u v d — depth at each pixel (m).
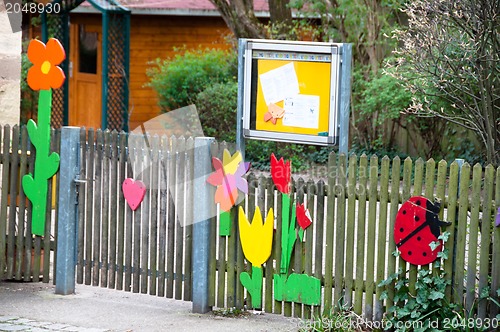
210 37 20.67
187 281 7.42
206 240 7.26
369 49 15.72
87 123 21.73
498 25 7.08
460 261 6.32
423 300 6.36
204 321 7.05
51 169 7.95
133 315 7.25
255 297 7.13
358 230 6.64
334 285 6.80
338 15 16.17
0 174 8.41
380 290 6.59
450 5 6.89
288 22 17.41
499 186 6.18
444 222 6.31
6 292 7.94
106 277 7.81
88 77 21.69
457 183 6.30
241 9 17.47
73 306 7.51
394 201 6.48
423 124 15.45
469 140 15.15
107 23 18.64
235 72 18.16
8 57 8.96
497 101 7.87
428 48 7.12
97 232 7.83
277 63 7.18
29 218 8.18
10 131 8.20
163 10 20.12
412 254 6.40
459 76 7.12
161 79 18.66
